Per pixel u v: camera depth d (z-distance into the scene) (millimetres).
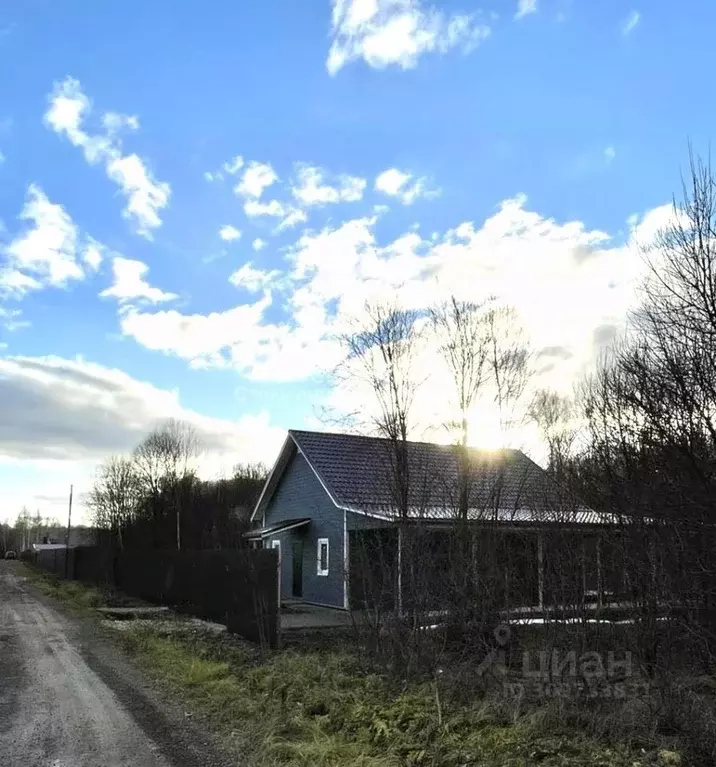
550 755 6004
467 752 6098
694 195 10148
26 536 123500
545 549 8789
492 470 13602
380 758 6086
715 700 7090
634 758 5941
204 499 51406
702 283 9945
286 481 26266
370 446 17578
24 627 16328
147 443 52750
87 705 8406
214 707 8156
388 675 9188
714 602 7883
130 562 26797
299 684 8867
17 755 6488
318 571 23125
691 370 10016
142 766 6125
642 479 9883
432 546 10531
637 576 7836
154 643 13133
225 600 15797
